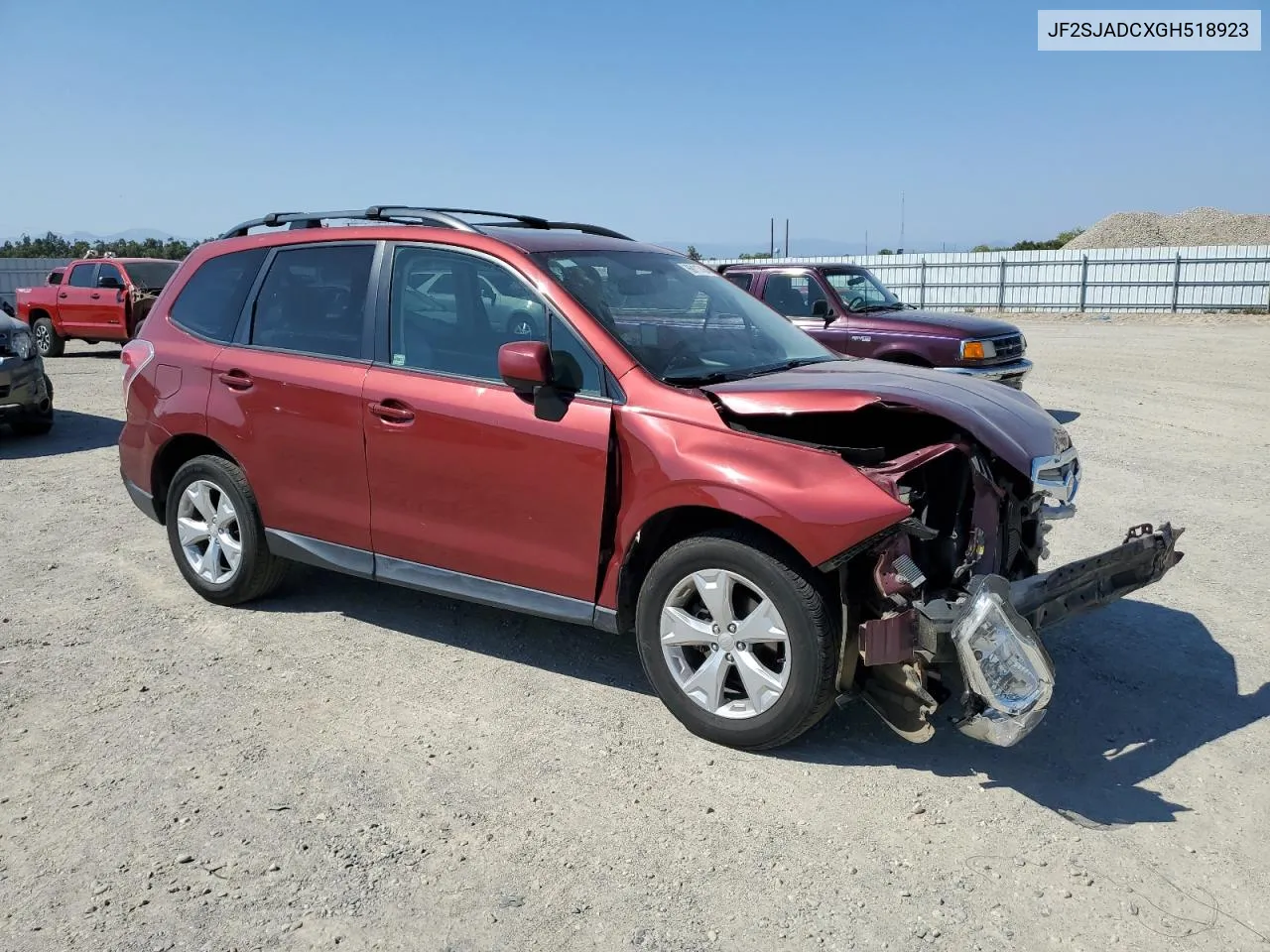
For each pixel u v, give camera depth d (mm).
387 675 4305
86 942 2643
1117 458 8617
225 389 4812
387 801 3316
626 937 2662
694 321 4297
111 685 4203
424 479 4168
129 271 17578
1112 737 3730
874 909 2768
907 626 3193
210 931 2688
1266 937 2635
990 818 3207
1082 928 2680
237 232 5270
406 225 4504
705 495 3443
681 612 3664
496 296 4078
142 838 3111
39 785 3424
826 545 3197
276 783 3426
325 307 4598
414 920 2732
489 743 3711
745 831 3143
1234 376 14297
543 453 3822
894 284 33156
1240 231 44531
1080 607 3518
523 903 2801
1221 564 5688
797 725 3434
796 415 3441
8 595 5320
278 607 5141
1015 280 30438
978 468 3518
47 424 10211
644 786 3404
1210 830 3127
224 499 4953
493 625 4902
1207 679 4207
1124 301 28609
